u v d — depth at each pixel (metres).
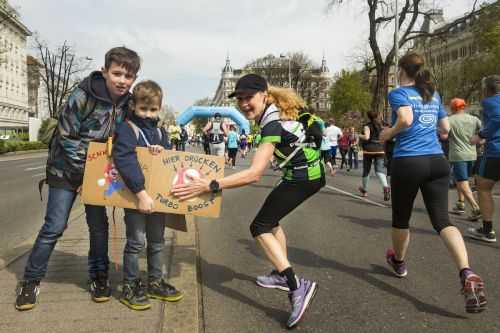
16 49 81.50
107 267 3.45
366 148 9.09
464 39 36.06
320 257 4.71
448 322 3.12
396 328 3.03
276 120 3.18
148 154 3.19
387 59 28.59
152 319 3.02
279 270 3.12
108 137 3.25
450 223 3.45
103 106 3.21
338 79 64.19
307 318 3.17
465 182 6.92
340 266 4.39
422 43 29.83
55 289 3.54
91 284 3.46
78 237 5.12
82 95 3.17
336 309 3.34
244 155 29.33
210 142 15.61
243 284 3.85
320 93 75.12
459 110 7.04
